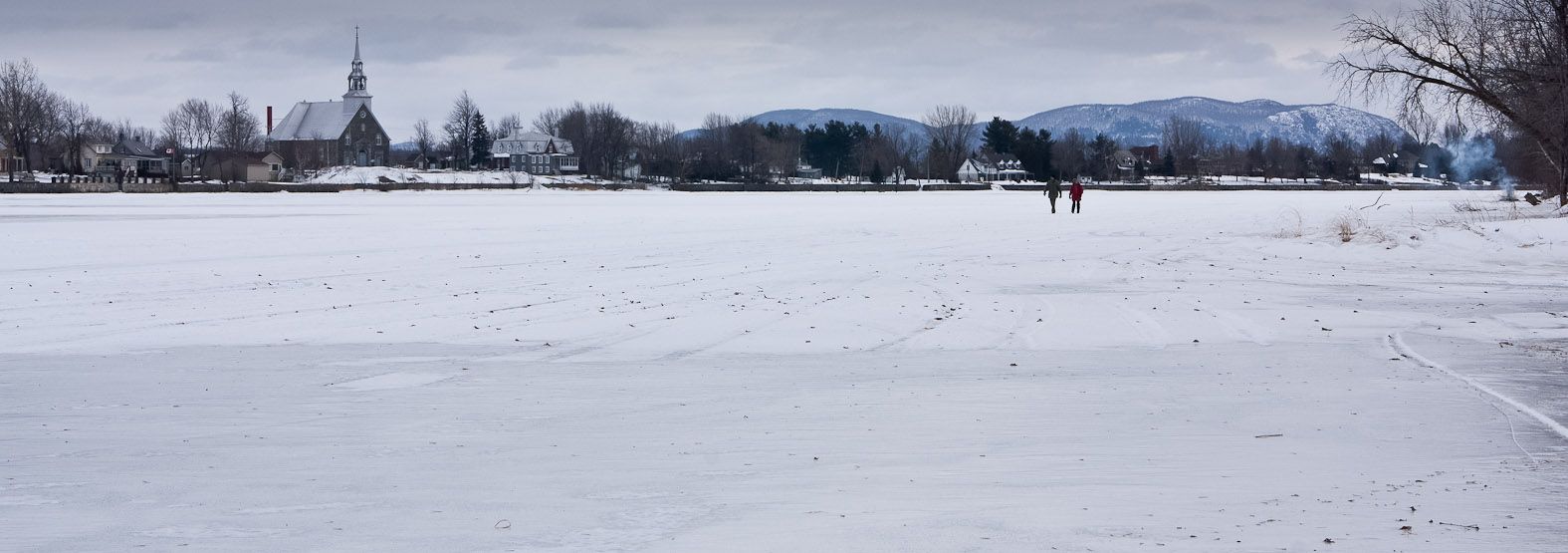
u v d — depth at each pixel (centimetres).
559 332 1692
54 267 2711
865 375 1291
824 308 1977
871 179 17650
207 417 1025
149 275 2531
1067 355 1461
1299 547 586
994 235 4091
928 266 2809
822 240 3825
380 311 1936
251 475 783
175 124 14988
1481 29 4141
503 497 715
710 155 16375
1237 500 693
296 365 1380
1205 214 5891
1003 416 1014
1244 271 2686
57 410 1071
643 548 594
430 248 3394
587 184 13725
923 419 1000
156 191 10188
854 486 741
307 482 760
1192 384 1210
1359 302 2084
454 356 1459
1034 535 612
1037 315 1892
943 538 608
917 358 1439
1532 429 942
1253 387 1188
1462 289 2309
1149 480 754
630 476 777
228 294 2183
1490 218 4316
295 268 2722
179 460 834
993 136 19462
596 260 2984
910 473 782
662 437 925
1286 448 866
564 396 1149
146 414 1045
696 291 2245
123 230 4172
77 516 666
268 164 15212
